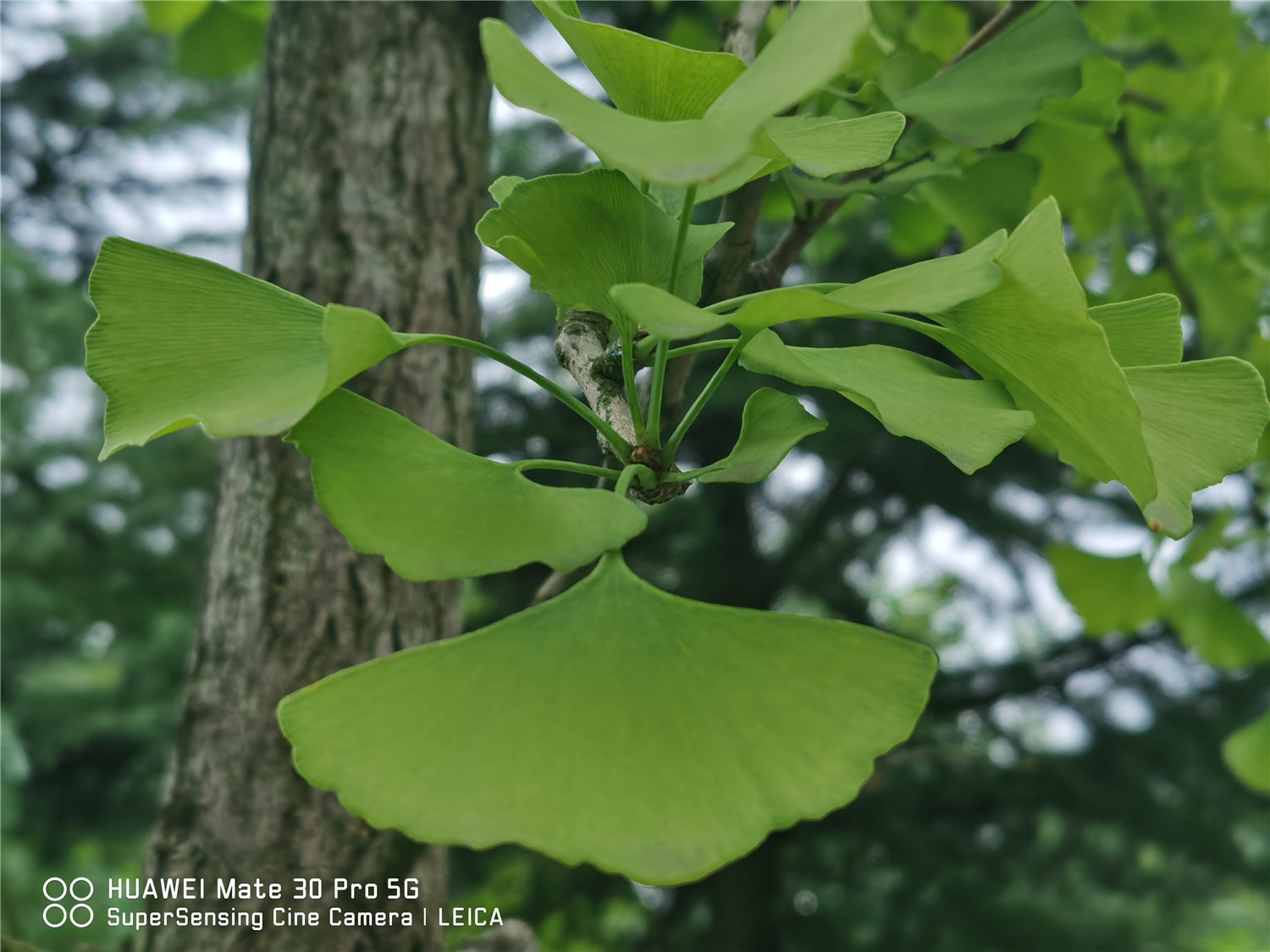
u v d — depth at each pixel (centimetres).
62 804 258
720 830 15
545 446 208
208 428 17
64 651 275
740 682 16
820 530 231
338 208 48
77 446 248
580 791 15
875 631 16
